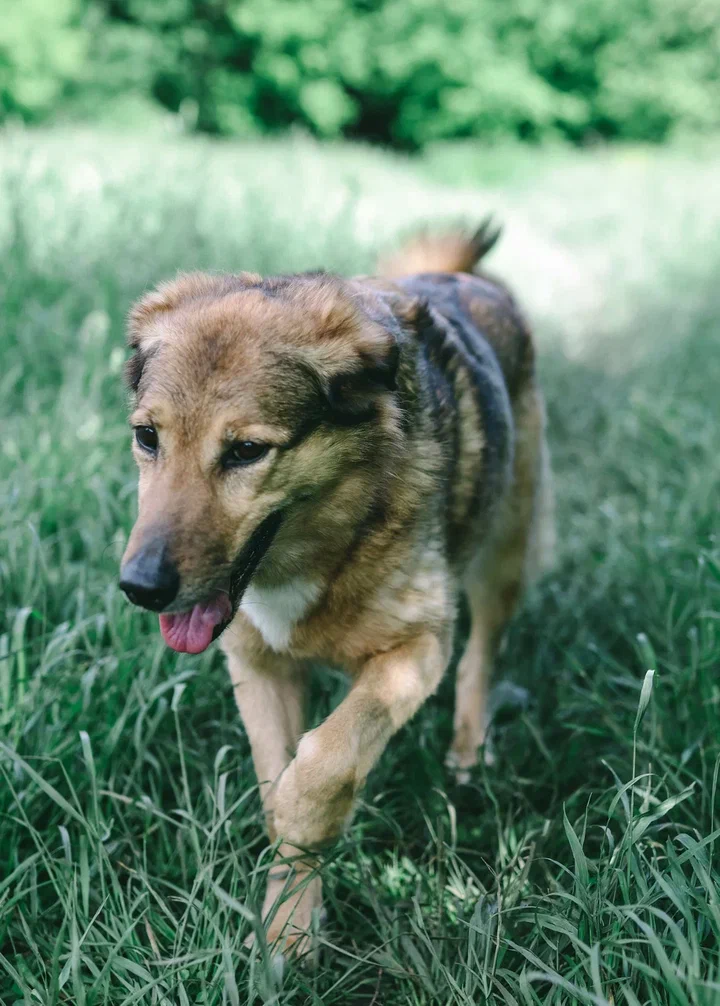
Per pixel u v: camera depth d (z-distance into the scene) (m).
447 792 1.03
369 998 0.85
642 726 1.00
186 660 1.04
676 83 7.06
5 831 0.89
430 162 6.15
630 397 1.94
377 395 0.89
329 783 0.84
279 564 0.90
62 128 4.68
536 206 4.64
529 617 1.32
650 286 2.96
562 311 2.79
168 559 0.80
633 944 0.76
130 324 0.95
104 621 1.03
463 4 6.44
